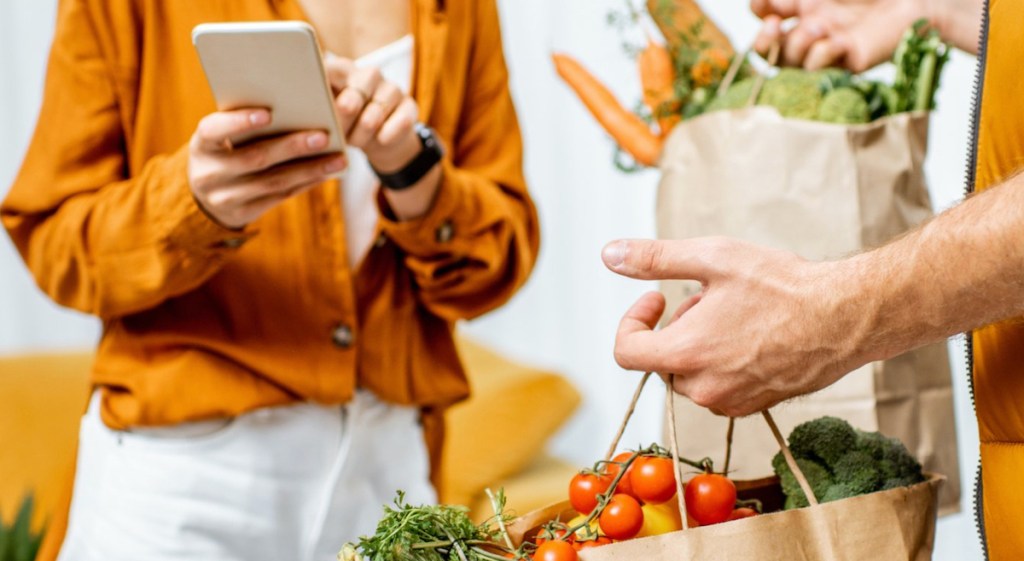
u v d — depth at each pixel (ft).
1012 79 2.54
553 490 7.30
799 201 3.64
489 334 8.66
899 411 3.61
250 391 3.84
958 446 3.77
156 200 3.59
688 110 4.09
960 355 6.74
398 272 4.20
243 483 3.87
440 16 4.10
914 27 3.84
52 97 3.83
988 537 2.70
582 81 4.38
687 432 3.76
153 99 3.85
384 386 4.12
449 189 3.92
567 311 8.45
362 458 4.12
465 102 4.50
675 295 3.86
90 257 3.76
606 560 2.31
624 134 4.25
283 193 3.63
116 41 3.81
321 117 3.39
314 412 4.00
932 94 3.89
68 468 4.35
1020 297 2.30
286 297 3.91
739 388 2.60
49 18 8.25
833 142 3.62
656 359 2.61
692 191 3.81
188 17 3.83
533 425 7.66
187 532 3.84
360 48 4.09
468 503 7.08
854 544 2.41
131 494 3.85
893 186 3.65
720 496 2.55
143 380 3.82
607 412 8.45
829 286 2.44
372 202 4.12
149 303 3.75
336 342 3.94
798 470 2.50
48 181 3.82
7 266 8.62
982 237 2.27
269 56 3.16
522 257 4.29
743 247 2.56
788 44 4.16
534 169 8.20
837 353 2.48
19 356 8.03
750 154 3.68
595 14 7.44
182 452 3.85
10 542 6.64
